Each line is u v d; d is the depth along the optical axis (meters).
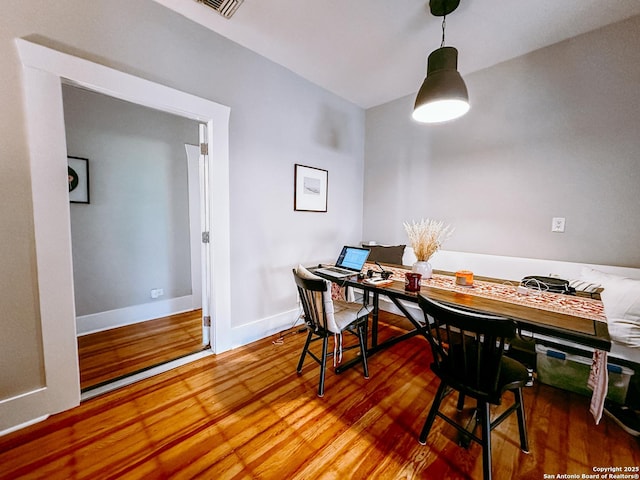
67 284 1.51
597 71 2.01
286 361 2.13
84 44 1.51
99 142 2.51
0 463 1.21
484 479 1.11
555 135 2.21
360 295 3.33
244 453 1.29
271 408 1.60
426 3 1.76
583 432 1.42
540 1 1.74
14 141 1.34
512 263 2.38
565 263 2.15
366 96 3.18
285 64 2.52
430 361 2.16
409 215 3.19
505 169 2.47
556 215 2.24
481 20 1.91
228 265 2.24
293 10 1.84
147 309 2.91
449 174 2.84
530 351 1.93
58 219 1.46
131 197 2.74
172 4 1.79
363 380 1.90
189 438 1.37
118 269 2.70
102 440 1.34
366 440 1.38
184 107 1.91
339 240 3.35
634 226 1.94
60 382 1.51
